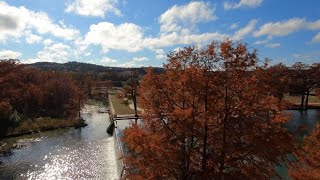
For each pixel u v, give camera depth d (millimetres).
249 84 16594
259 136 15664
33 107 88312
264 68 16750
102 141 60156
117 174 39562
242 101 16547
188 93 17250
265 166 16109
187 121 16484
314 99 114750
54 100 92875
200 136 16625
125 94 84750
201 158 17281
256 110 16250
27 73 100125
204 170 16359
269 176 16266
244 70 16531
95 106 122688
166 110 18125
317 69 91938
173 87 17766
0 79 83375
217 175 15789
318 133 20609
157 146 16453
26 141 59281
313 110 92875
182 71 17781
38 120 76000
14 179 38125
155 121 18328
